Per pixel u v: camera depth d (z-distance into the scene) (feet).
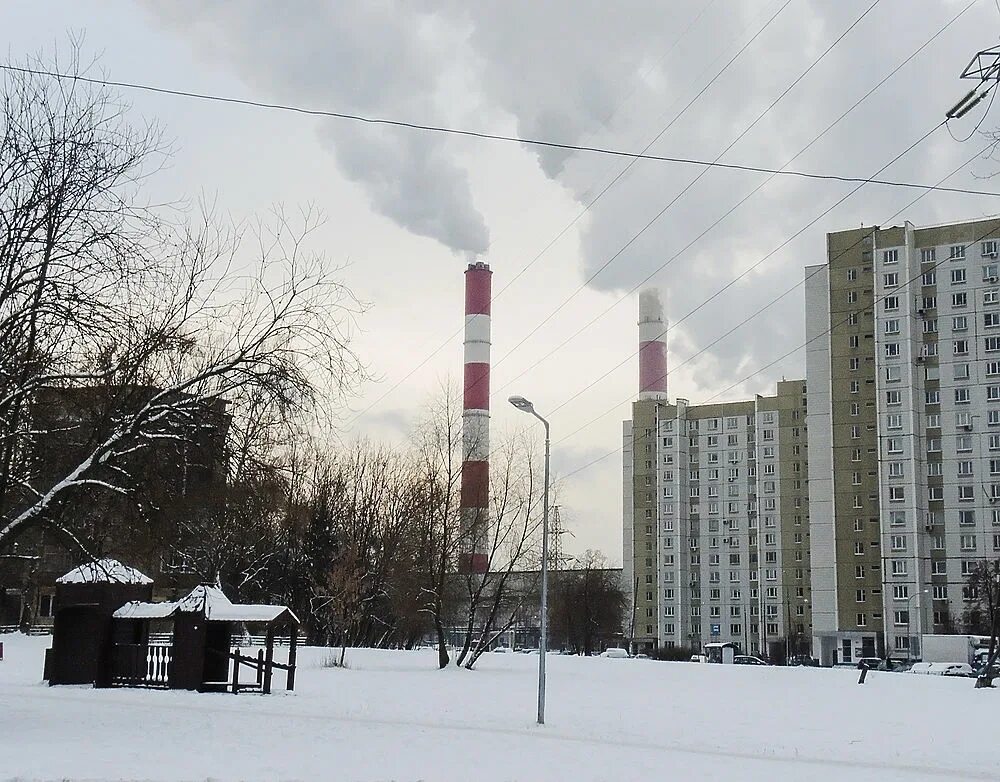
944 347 361.92
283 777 53.72
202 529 142.92
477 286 411.95
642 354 515.91
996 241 358.23
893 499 359.87
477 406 403.75
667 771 61.62
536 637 471.62
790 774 61.87
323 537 268.82
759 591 454.40
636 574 486.38
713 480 480.64
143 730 74.84
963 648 285.84
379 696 117.50
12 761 56.54
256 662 120.78
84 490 79.41
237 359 81.10
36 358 75.87
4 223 73.67
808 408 390.01
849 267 384.68
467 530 200.54
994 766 68.33
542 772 59.52
